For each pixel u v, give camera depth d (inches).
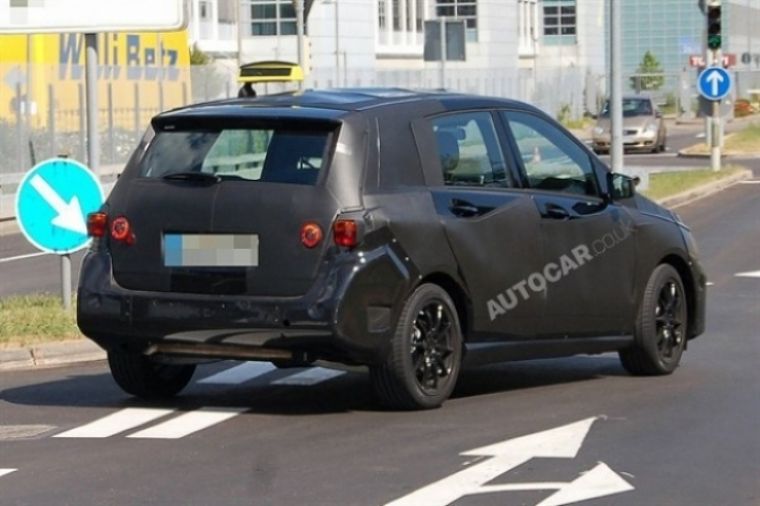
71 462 592.4
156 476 565.0
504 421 663.1
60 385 779.4
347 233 645.9
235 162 674.8
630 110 3523.6
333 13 4025.6
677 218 832.9
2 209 2055.9
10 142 2237.9
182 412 697.0
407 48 4547.2
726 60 2881.4
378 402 711.7
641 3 6190.9
